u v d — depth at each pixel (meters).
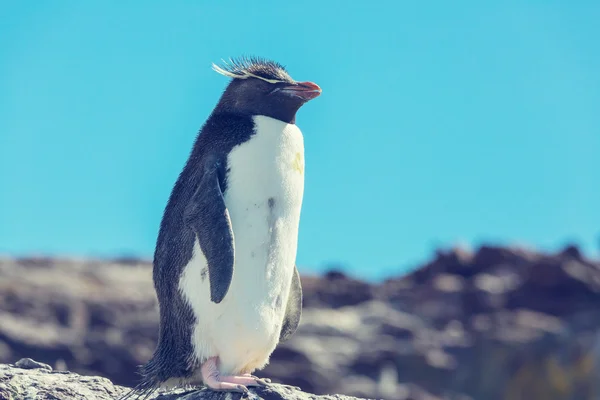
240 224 13.11
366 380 55.53
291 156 13.52
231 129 13.66
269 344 13.49
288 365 54.19
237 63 14.66
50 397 13.92
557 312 61.47
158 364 13.67
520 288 63.78
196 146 13.95
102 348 54.50
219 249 12.73
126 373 53.91
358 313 62.50
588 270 64.12
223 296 12.57
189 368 13.44
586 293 62.09
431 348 58.22
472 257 69.56
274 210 13.25
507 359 57.94
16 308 57.00
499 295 63.72
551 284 62.81
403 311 64.31
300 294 14.80
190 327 13.27
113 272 66.62
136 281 65.44
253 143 13.41
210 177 13.17
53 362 52.88
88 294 60.47
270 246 13.20
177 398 13.50
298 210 13.56
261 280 13.13
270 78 14.00
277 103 13.83
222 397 13.14
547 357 57.44
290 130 13.73
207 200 12.99
